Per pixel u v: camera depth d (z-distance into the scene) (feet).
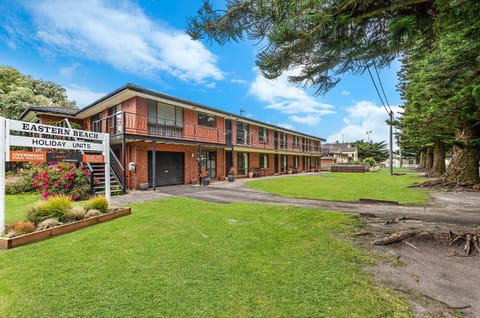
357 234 13.53
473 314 6.60
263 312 6.54
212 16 9.93
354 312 6.58
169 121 41.88
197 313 6.49
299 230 14.40
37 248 11.08
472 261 10.13
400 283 8.25
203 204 23.17
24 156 13.97
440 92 23.89
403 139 74.28
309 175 70.23
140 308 6.70
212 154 51.06
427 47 12.01
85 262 9.61
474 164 37.06
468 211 20.38
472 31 12.50
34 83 76.59
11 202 23.15
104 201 17.57
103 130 42.91
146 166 38.09
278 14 8.82
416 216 18.35
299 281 8.25
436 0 8.14
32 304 6.87
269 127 69.97
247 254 10.59
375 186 40.57
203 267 9.25
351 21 9.04
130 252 10.66
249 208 21.26
